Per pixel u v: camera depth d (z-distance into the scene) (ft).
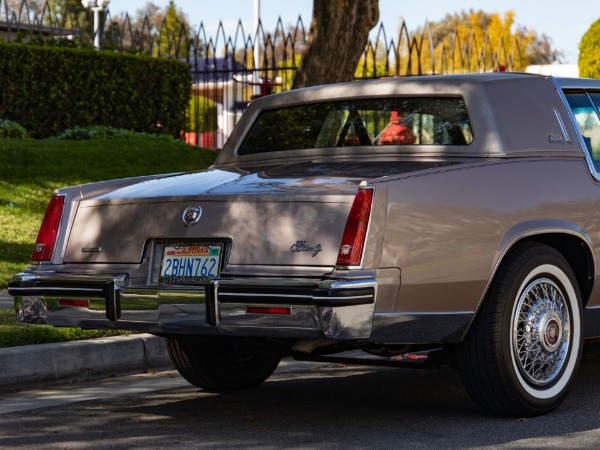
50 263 18.80
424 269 16.69
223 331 16.53
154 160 52.85
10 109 55.83
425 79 19.84
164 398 20.86
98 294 17.62
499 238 17.65
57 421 18.75
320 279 15.98
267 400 20.52
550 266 18.49
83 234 18.52
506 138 18.63
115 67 59.82
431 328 17.01
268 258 16.53
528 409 18.22
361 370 23.84
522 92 19.51
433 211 16.92
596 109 20.84
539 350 18.38
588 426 17.81
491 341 17.62
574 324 19.02
